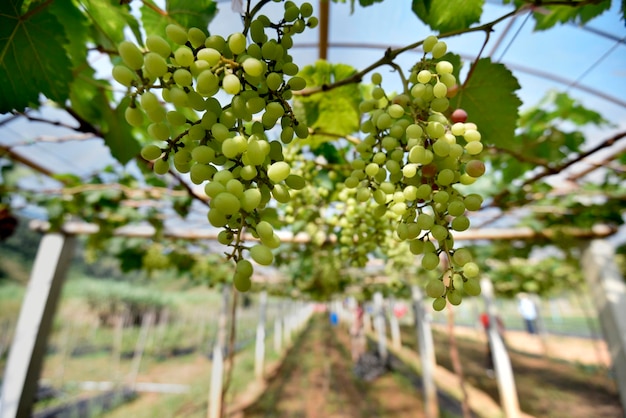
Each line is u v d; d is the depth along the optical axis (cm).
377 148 128
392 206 116
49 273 483
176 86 83
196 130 90
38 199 422
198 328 2980
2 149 294
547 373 1486
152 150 90
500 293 1244
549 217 489
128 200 427
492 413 954
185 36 86
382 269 859
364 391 1216
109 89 174
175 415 1041
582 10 178
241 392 1238
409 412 995
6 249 3388
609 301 469
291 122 96
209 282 743
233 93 80
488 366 1416
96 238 502
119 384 1419
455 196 105
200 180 87
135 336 2527
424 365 870
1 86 122
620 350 452
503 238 505
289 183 101
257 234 82
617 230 484
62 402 1207
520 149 314
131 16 141
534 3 127
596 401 1098
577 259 575
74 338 2084
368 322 3036
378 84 133
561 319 3688
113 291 2389
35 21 115
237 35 83
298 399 1147
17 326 457
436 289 91
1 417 417
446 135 111
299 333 3100
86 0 138
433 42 110
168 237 511
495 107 157
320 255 452
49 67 124
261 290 1243
